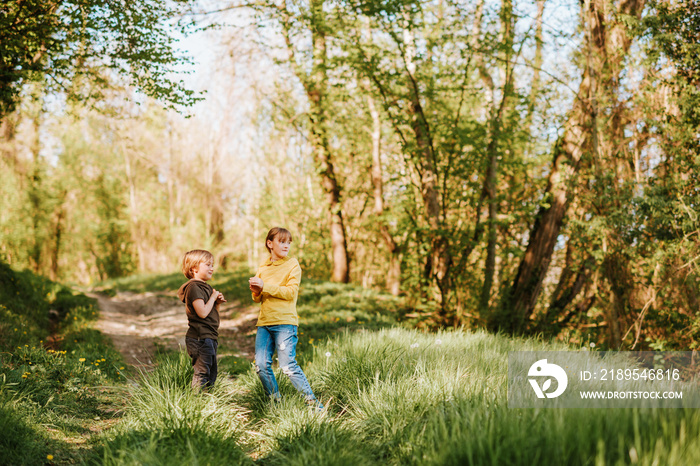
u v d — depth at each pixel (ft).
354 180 71.61
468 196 40.60
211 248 104.06
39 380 16.62
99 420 15.35
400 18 36.04
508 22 36.01
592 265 31.73
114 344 29.50
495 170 39.14
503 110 39.06
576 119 34.04
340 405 15.17
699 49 24.86
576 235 30.71
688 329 25.35
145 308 49.62
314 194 75.46
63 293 48.26
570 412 9.44
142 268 127.13
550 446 8.37
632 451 7.57
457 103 45.57
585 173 33.32
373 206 68.74
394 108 42.22
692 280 24.26
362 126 58.08
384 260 81.35
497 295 40.91
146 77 26.84
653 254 25.58
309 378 17.90
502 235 47.14
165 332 36.40
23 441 11.73
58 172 102.27
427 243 40.34
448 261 40.04
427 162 41.06
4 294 34.06
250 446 12.64
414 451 10.41
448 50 38.32
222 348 29.58
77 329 31.50
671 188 25.71
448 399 12.64
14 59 25.30
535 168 46.21
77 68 27.48
